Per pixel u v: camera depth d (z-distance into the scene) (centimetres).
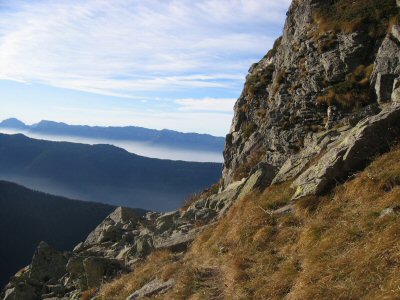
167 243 2273
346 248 1186
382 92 2316
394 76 2306
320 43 3080
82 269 2836
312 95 2877
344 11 3161
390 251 1038
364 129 1670
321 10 3334
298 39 3425
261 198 1877
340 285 1038
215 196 2975
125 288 1956
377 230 1168
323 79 2873
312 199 1579
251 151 3453
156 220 3341
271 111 3219
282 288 1195
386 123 1673
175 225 2816
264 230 1562
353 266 1077
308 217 1515
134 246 2858
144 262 2312
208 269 1570
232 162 3738
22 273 3278
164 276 1733
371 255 1059
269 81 3978
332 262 1141
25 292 2945
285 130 2930
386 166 1501
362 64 2728
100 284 2398
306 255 1275
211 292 1392
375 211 1275
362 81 2572
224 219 1997
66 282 2838
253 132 3738
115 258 2952
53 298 2658
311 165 1881
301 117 2847
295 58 3341
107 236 3538
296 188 1755
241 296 1262
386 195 1330
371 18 2911
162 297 1544
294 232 1470
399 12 2766
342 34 2970
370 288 980
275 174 2197
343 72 2772
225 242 1712
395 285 921
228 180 3634
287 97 3158
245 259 1457
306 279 1130
